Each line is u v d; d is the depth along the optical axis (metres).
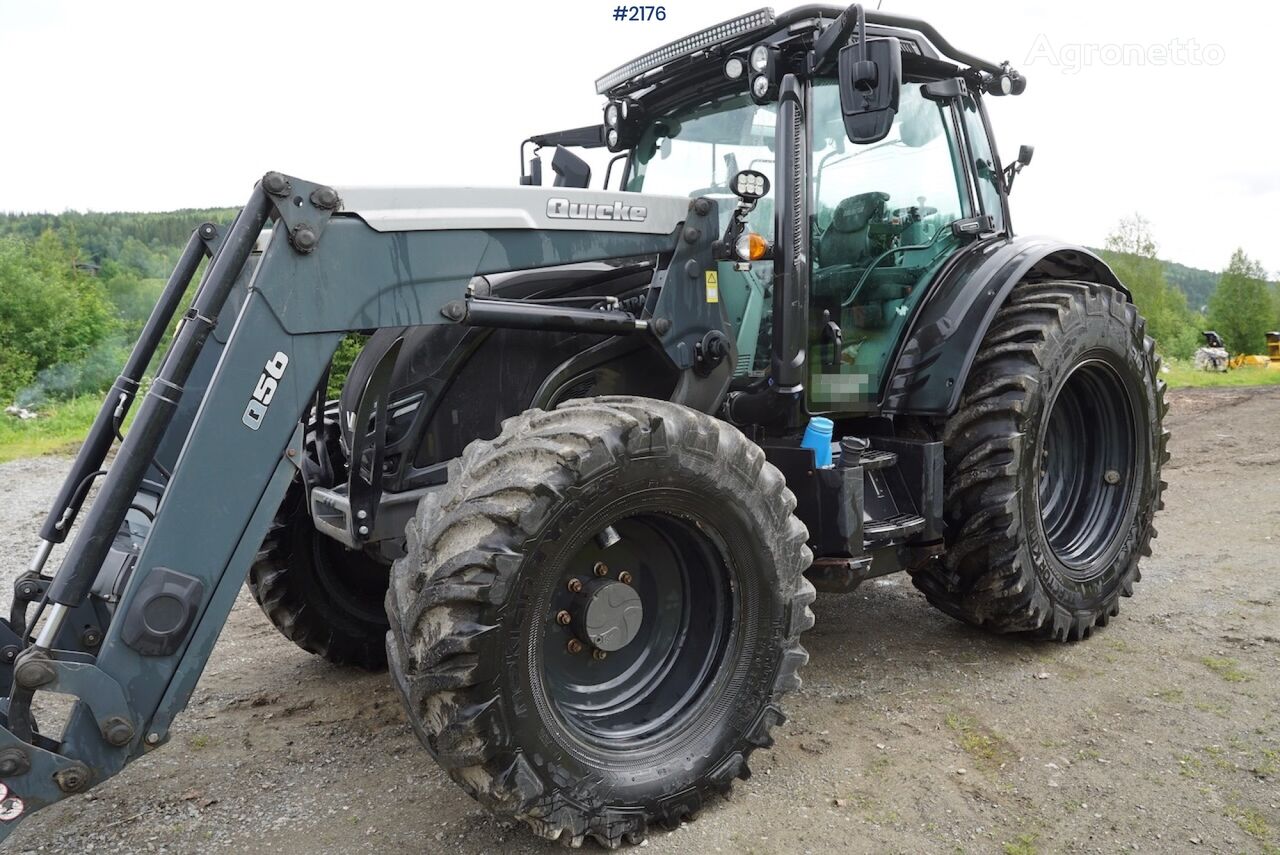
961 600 3.46
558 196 2.54
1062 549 3.71
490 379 2.81
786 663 2.50
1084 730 2.85
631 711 2.43
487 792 2.06
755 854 2.24
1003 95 3.94
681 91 3.51
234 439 2.10
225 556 2.09
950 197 3.65
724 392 2.95
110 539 2.00
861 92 2.57
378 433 2.62
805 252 3.05
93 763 1.97
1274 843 2.25
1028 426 3.26
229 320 2.60
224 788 2.59
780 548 2.44
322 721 3.05
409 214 2.31
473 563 1.98
